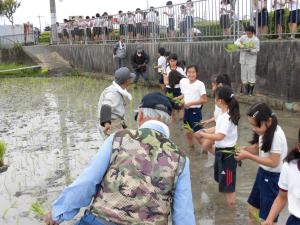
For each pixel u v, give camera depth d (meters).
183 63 10.43
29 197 6.05
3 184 6.63
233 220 4.96
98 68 23.17
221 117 5.03
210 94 13.23
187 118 7.62
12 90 19.14
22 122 11.50
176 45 15.21
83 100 14.89
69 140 9.22
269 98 10.92
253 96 11.44
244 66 11.42
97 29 23.56
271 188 4.14
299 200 3.21
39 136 9.73
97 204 2.60
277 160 4.05
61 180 6.70
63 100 15.17
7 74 26.02
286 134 8.23
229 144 5.07
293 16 10.41
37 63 27.31
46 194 6.13
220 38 13.34
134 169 2.59
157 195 2.57
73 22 26.89
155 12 17.11
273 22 11.27
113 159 2.63
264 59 11.17
